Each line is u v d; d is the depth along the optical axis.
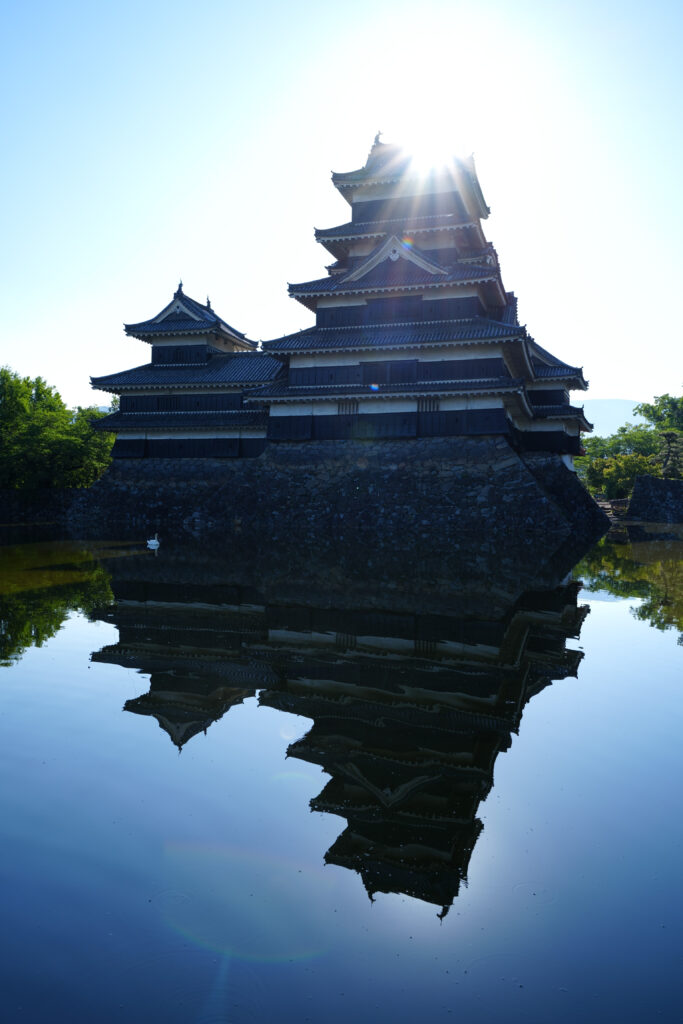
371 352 40.25
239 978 4.65
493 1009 4.41
